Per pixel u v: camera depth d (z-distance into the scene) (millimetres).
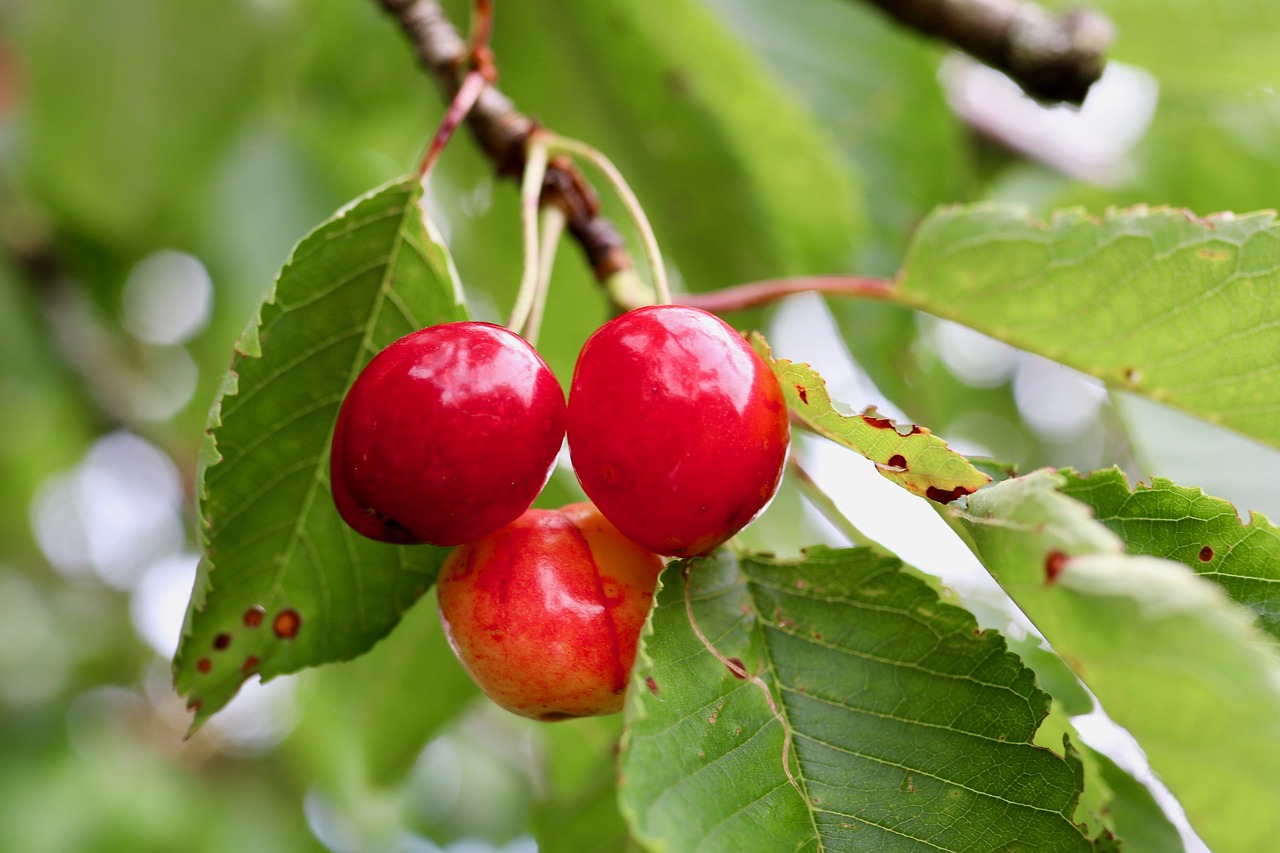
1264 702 270
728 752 295
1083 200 506
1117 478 308
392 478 298
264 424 320
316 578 328
